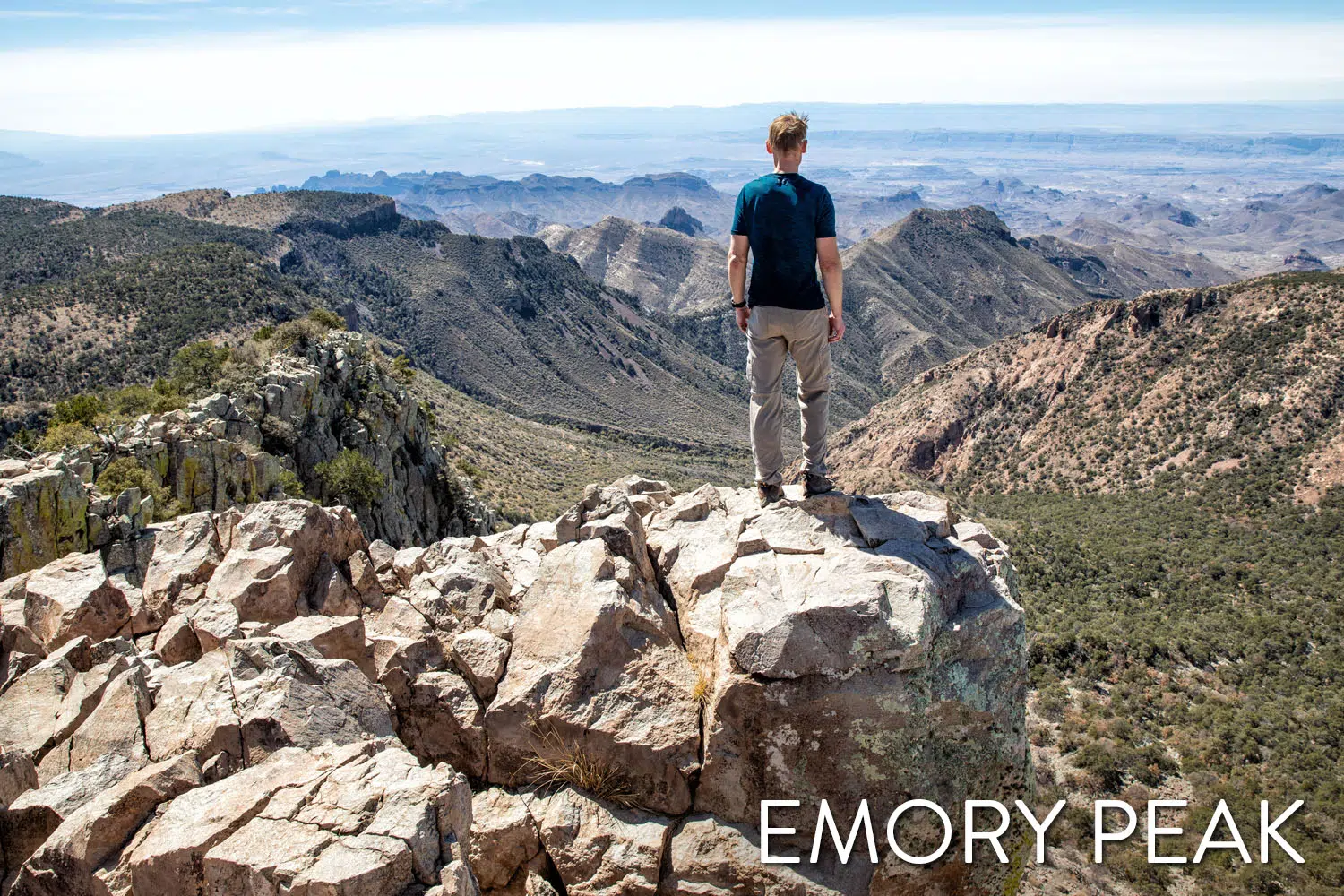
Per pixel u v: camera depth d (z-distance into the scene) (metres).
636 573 8.20
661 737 7.02
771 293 8.04
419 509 57.22
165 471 34.34
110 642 8.06
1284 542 96.88
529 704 7.29
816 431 8.52
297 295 136.62
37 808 6.17
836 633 6.50
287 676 6.80
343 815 5.45
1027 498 137.62
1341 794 41.53
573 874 6.76
